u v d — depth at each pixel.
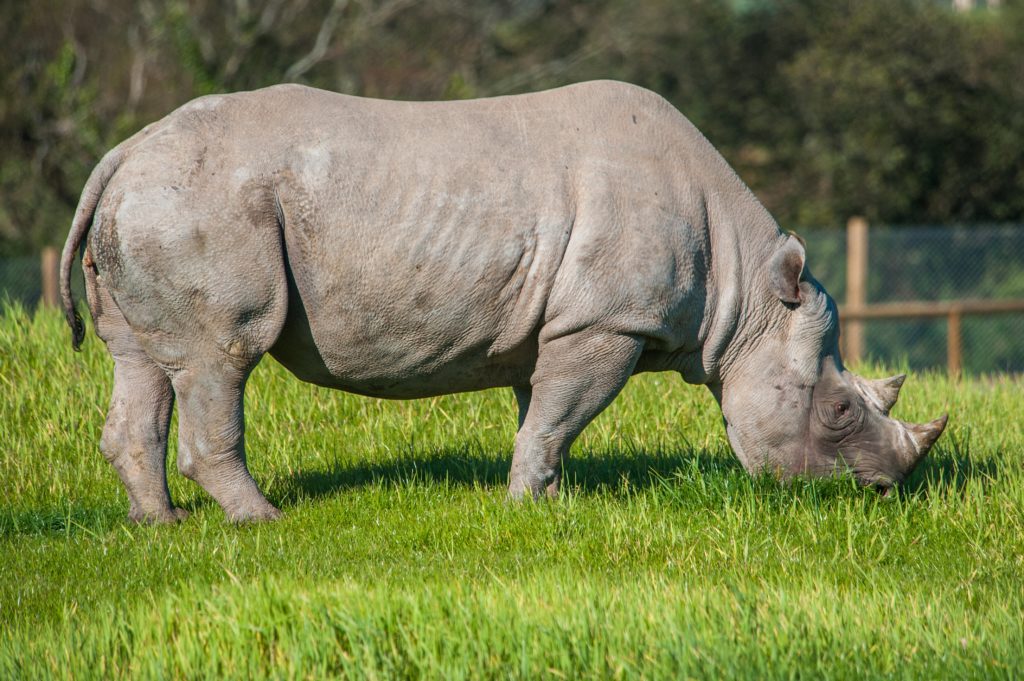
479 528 23.62
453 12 117.00
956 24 122.88
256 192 22.38
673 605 19.00
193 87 93.94
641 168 24.25
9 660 17.52
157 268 22.34
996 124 117.50
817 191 117.81
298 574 20.84
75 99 93.50
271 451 29.70
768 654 17.67
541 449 24.80
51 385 31.95
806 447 25.83
